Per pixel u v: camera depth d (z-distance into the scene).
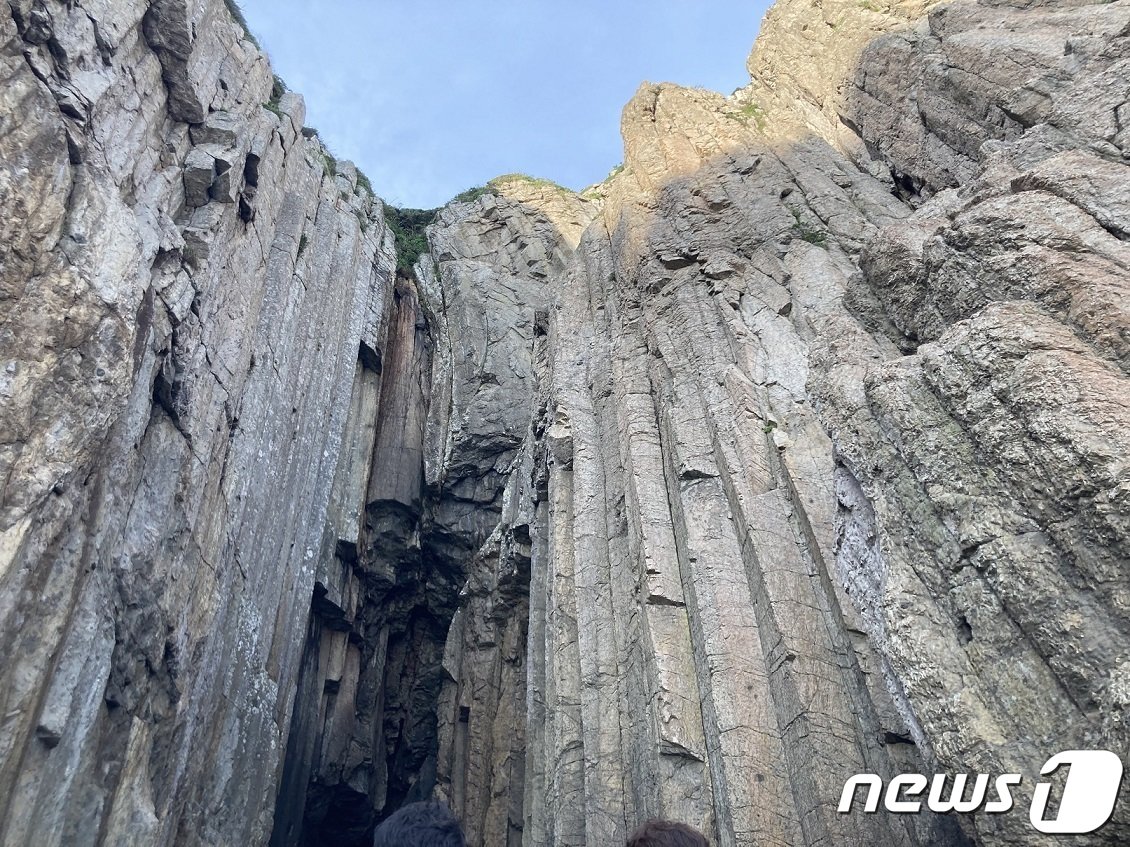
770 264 20.03
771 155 24.58
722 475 15.31
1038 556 6.60
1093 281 7.85
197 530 15.72
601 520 18.53
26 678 9.73
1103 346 7.33
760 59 29.30
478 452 31.34
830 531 12.59
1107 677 5.79
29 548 10.03
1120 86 11.33
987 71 17.09
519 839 19.91
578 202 43.12
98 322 11.67
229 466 18.23
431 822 4.33
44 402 10.60
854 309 12.95
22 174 11.05
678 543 15.30
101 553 11.95
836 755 10.38
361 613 28.17
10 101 11.30
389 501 29.97
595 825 13.66
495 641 24.97
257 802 17.39
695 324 19.36
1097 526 6.16
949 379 8.09
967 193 13.01
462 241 41.56
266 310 22.36
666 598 14.28
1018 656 6.62
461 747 24.14
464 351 34.38
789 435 14.90
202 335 16.98
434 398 34.28
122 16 15.33
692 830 4.47
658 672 13.10
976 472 7.48
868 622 9.27
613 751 14.39
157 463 14.46
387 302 35.50
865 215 20.50
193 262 16.70
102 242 12.27
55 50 12.88
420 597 31.31
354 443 29.94
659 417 18.61
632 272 23.44
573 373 22.78
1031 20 17.69
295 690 21.38
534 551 21.78
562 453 20.69
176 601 14.23
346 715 25.73
